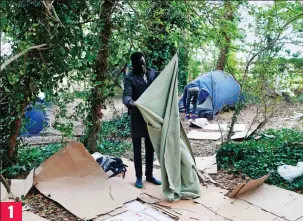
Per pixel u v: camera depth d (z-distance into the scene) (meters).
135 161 4.59
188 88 9.48
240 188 4.21
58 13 4.38
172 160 4.27
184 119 9.43
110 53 5.48
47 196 4.15
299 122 7.11
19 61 4.37
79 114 5.78
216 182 4.80
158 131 4.27
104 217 3.78
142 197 4.28
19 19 4.41
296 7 5.55
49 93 4.82
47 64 4.59
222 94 9.52
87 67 4.91
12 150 5.12
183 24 6.00
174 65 4.45
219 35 5.92
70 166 4.74
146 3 5.60
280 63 5.75
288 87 6.00
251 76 5.95
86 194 4.23
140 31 5.34
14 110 4.89
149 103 4.22
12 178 4.89
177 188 4.23
